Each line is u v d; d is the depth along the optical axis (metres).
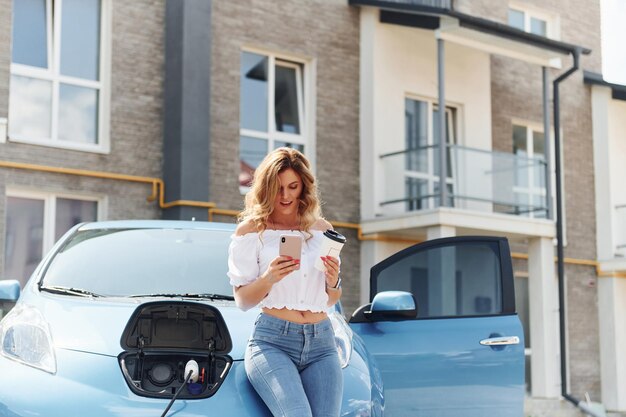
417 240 14.88
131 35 12.68
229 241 5.16
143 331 4.09
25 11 11.99
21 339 4.11
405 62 15.09
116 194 12.34
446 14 13.59
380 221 14.28
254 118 13.90
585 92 17.89
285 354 3.81
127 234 5.16
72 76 12.27
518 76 16.88
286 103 14.29
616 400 17.08
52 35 12.16
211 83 13.23
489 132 16.06
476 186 14.66
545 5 17.91
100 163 12.27
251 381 3.82
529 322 16.36
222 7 13.41
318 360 3.86
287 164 3.86
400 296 5.38
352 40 14.77
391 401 5.61
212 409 3.82
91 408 3.79
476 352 5.80
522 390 5.86
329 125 14.46
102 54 12.48
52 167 11.80
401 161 14.74
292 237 3.70
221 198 13.16
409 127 15.30
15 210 11.73
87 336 4.09
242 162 13.70
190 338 4.10
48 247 11.91
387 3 14.31
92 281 4.70
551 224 14.78
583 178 17.64
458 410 5.72
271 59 14.10
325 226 4.01
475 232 14.40
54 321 4.21
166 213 12.61
